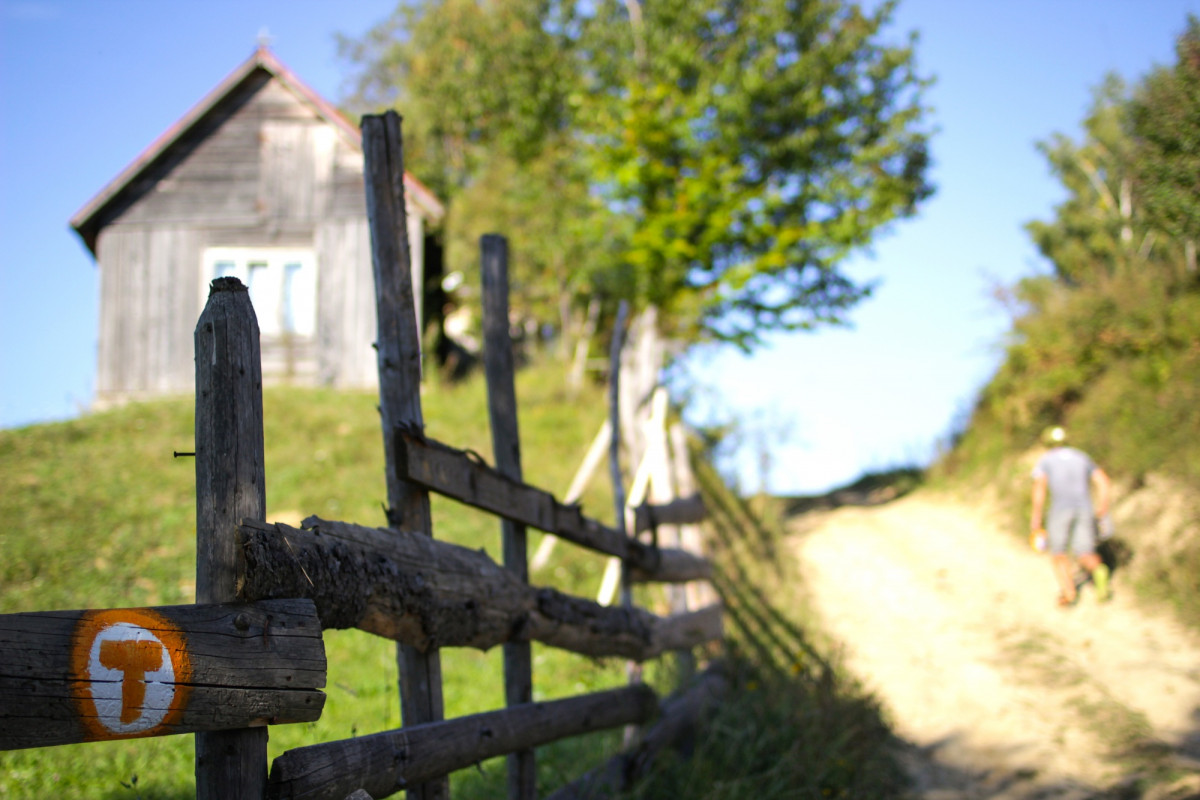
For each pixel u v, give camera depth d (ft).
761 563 31.22
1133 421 35.42
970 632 26.86
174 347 50.65
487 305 12.46
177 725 5.74
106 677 5.40
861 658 25.23
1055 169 65.10
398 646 9.52
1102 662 23.11
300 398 44.29
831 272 57.06
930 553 36.81
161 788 12.23
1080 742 18.30
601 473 35.53
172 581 23.49
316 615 6.84
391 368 9.61
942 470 50.31
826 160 59.98
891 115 61.26
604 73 65.21
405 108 86.48
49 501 27.76
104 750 13.58
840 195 59.52
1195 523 28.43
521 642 11.36
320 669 6.70
